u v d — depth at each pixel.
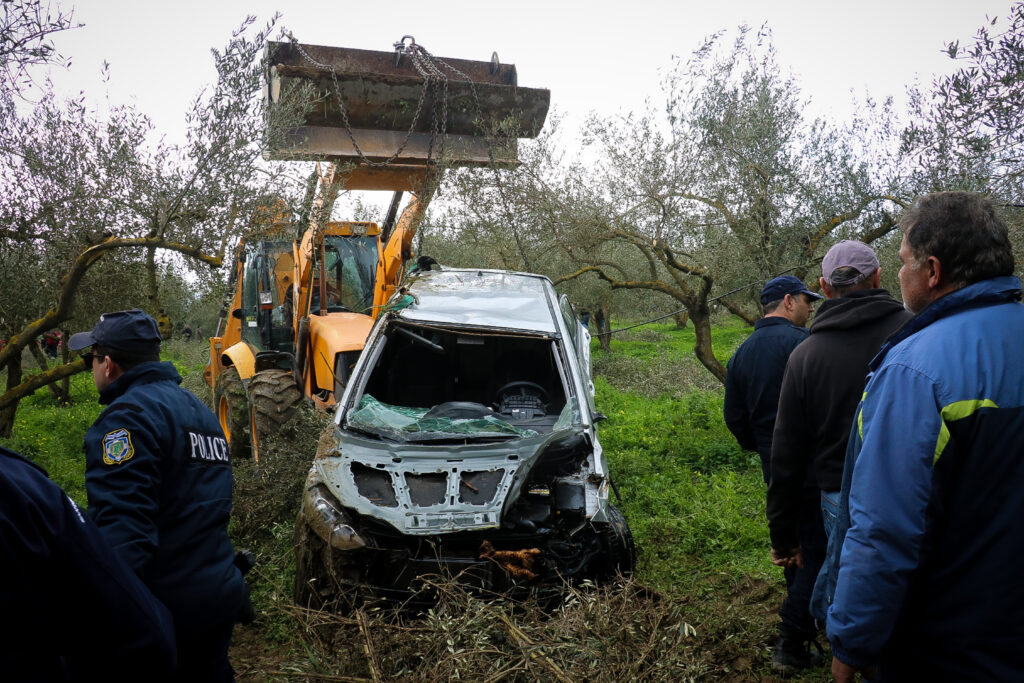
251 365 6.67
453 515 3.56
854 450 1.89
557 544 3.88
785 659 3.26
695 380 13.04
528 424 4.72
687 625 2.84
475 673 2.72
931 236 1.79
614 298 18.09
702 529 5.00
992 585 1.59
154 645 1.51
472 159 6.96
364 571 3.74
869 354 2.74
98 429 2.22
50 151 5.30
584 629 2.91
